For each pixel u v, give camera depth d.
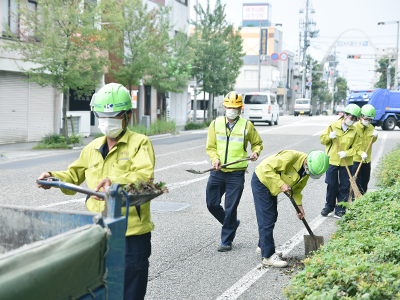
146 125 24.95
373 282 3.70
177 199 8.94
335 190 7.75
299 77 92.38
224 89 31.19
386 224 5.44
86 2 17.70
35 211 2.52
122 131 3.32
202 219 7.50
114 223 2.40
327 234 6.70
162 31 23.11
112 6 18.28
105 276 2.26
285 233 6.74
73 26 16.77
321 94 97.38
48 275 1.83
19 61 19.11
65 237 2.00
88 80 17.45
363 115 8.36
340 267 4.02
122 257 2.48
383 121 28.50
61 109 21.91
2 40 17.98
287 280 4.93
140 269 3.28
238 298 4.43
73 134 18.72
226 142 5.97
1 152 16.25
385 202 6.77
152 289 4.62
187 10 36.06
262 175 5.40
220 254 5.79
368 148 8.50
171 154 15.74
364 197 7.16
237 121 6.05
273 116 33.19
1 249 2.64
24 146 18.47
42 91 20.89
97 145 3.38
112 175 3.26
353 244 4.87
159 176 11.45
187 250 5.91
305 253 5.56
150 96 31.94
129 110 3.28
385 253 4.42
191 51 25.61
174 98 36.25
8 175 11.30
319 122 38.34
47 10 16.58
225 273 5.11
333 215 7.95
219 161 5.88
